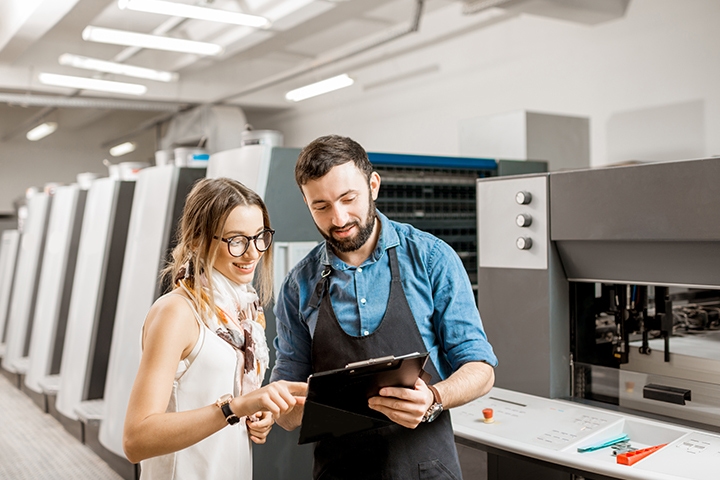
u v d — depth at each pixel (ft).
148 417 4.50
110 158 42.45
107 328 14.80
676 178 6.06
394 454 5.35
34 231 20.95
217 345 5.08
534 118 14.48
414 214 11.04
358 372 4.34
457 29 23.67
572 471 5.59
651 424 6.32
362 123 29.01
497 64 22.18
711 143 16.08
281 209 9.41
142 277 11.89
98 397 14.70
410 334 5.44
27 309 20.68
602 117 18.78
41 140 40.14
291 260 9.45
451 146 24.31
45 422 16.75
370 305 5.49
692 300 7.54
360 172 5.16
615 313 7.41
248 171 9.45
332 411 4.63
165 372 4.71
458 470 5.52
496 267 7.86
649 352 7.14
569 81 19.72
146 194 12.48
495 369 7.93
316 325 5.63
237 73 31.76
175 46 19.80
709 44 15.99
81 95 29.55
